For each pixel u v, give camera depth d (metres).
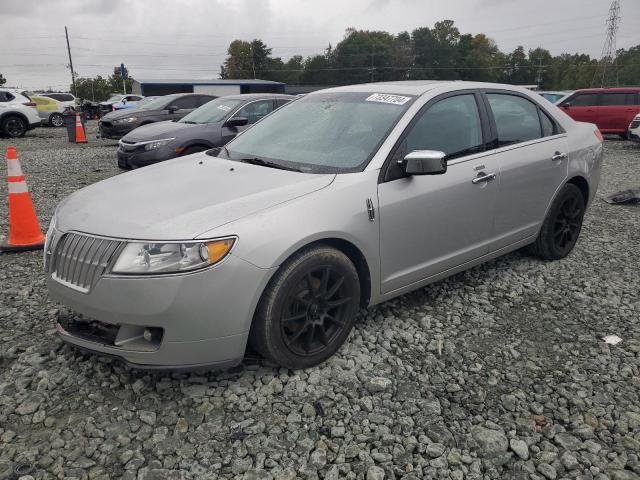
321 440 2.53
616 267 4.82
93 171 10.20
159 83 39.84
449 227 3.67
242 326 2.71
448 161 3.67
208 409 2.72
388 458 2.42
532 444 2.55
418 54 105.56
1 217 6.48
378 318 3.73
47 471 2.31
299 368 3.02
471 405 2.82
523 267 4.74
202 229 2.62
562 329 3.67
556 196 4.59
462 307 3.95
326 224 2.93
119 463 2.37
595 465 2.41
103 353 2.76
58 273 2.88
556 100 18.72
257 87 42.16
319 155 3.49
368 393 2.89
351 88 4.20
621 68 101.62
